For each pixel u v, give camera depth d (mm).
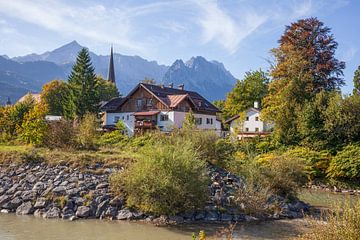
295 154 38500
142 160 19625
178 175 18531
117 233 15836
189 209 18688
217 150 25875
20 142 31188
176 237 15578
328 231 8312
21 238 14602
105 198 19203
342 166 35219
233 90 74062
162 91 60281
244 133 55562
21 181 20797
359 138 39969
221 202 20156
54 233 15469
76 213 18266
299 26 54125
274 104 48594
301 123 42656
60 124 28609
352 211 8414
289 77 49375
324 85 50500
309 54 50969
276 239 15711
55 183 20281
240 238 15789
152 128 53156
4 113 35656
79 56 65188
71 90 64438
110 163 22375
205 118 60844
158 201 18188
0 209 19031
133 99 60219
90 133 29078
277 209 20609
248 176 22828
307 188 34219
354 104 40406
